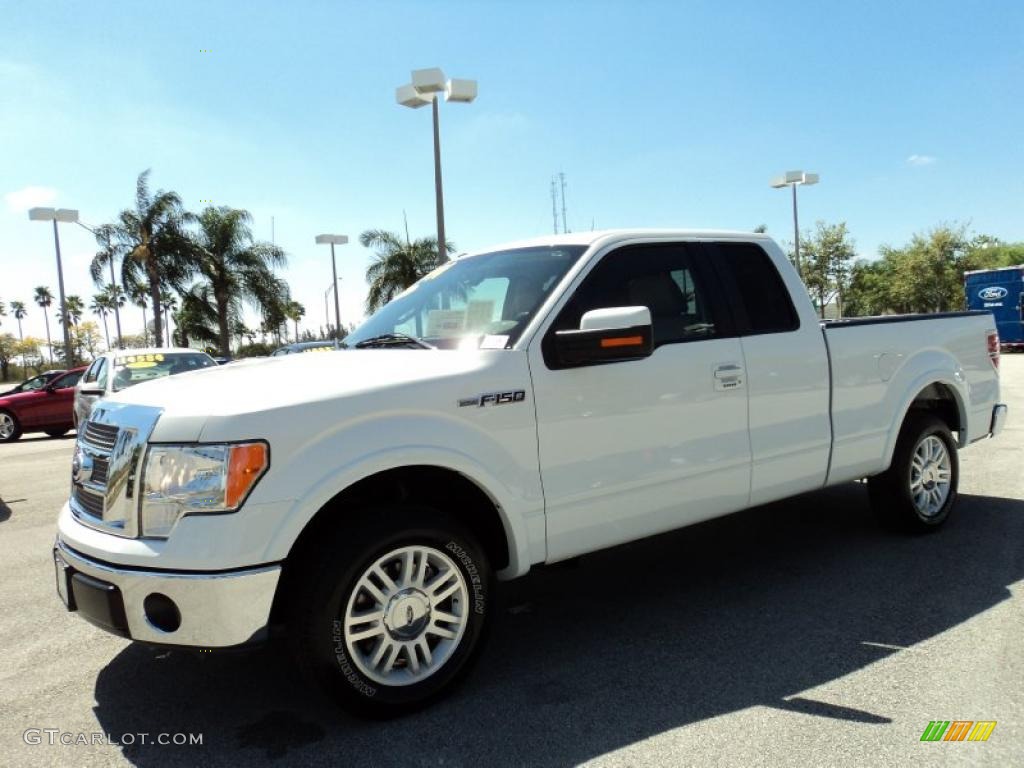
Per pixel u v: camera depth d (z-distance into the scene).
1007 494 6.25
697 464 3.83
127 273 31.50
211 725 3.03
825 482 4.51
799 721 2.87
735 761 2.62
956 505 5.95
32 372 80.19
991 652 3.38
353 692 2.86
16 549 5.98
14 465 11.51
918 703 2.97
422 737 2.86
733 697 3.08
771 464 4.17
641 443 3.62
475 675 3.38
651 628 3.83
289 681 3.40
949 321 5.35
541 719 2.97
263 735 2.93
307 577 2.80
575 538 3.46
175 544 2.66
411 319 4.00
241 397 2.83
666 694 3.13
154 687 3.39
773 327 4.25
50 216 25.75
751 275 4.29
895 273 48.44
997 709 2.91
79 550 2.92
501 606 4.24
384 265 30.81
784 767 2.58
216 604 2.63
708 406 3.87
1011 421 10.33
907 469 4.99
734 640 3.64
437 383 3.07
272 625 2.97
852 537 5.20
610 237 3.80
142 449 2.77
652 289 3.85
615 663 3.44
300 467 2.75
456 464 3.04
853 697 3.04
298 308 49.88
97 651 3.83
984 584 4.21
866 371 4.68
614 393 3.53
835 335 4.52
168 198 31.56
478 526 3.39
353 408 2.88
